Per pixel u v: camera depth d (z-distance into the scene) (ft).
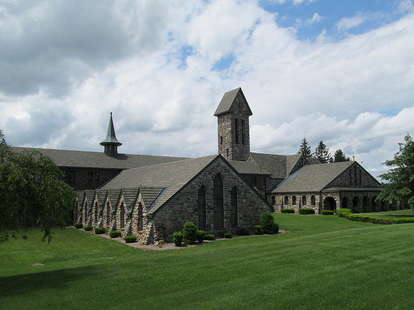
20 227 53.83
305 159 270.67
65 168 199.82
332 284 43.93
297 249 67.97
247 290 42.86
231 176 124.47
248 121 266.77
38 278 53.36
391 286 42.65
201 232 104.78
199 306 38.29
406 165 152.56
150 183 140.05
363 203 207.51
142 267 57.31
